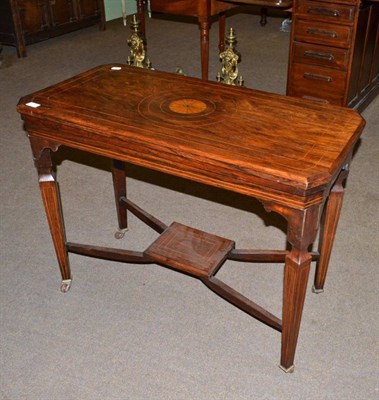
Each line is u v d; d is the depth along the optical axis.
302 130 1.53
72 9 5.35
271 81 4.32
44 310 1.98
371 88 3.70
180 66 4.70
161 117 1.60
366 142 3.26
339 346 1.80
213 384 1.67
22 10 4.82
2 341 1.84
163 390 1.65
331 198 1.75
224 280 2.13
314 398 1.61
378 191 2.74
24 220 2.53
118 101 1.73
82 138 1.59
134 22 2.84
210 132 1.51
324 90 3.25
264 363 1.74
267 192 1.35
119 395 1.63
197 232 2.03
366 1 3.01
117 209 2.36
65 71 4.60
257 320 1.91
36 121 1.64
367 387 1.65
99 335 1.86
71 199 2.72
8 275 2.15
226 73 2.28
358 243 2.32
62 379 1.69
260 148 1.42
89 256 2.06
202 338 1.84
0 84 4.29
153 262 1.95
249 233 2.43
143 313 1.96
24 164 3.08
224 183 1.41
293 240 1.39
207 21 3.47
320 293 2.03
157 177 2.92
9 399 1.62
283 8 3.24
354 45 3.03
